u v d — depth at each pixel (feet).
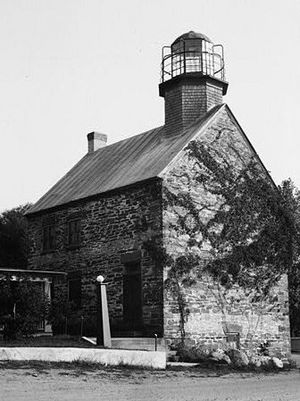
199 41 90.84
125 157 90.33
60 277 86.89
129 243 76.84
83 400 35.83
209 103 87.10
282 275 83.71
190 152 77.61
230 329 76.02
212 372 56.90
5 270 77.25
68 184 95.96
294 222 86.17
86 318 78.48
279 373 60.49
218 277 76.13
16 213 142.31
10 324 62.59
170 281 71.56
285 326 82.53
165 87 89.61
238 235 79.36
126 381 45.96
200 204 76.69
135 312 74.28
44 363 50.21
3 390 38.27
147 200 75.31
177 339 70.59
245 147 84.53
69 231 88.07
